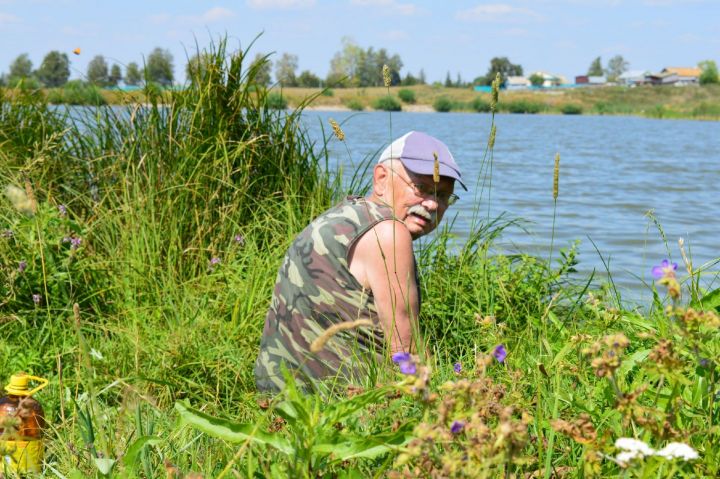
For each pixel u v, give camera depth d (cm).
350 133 3775
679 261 784
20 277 441
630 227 1051
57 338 404
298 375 296
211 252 506
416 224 316
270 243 514
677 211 1257
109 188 536
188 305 427
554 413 220
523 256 471
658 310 289
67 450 264
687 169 2238
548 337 321
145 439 208
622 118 11194
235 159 557
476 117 9888
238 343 396
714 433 208
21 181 516
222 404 343
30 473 253
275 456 216
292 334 300
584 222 1088
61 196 564
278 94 614
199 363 360
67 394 313
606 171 2100
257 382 311
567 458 228
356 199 310
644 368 193
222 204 538
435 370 276
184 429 266
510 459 163
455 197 335
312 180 573
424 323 387
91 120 593
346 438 183
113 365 366
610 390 224
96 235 499
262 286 438
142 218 497
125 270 464
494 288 427
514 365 277
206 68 573
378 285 292
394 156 313
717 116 12325
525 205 1261
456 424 165
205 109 566
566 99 14175
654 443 200
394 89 14250
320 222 301
